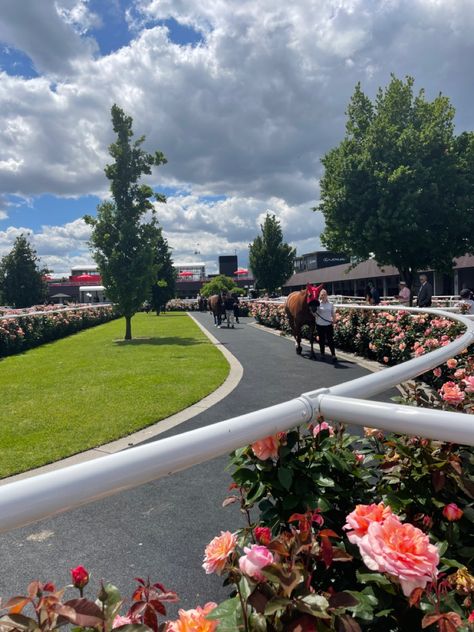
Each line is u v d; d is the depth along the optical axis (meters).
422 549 1.02
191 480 3.90
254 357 11.37
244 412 6.10
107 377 8.80
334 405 1.49
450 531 1.52
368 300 20.61
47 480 0.90
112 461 1.00
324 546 1.12
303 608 0.98
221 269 83.31
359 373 8.89
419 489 1.66
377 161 24.58
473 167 24.47
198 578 2.61
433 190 23.48
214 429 1.23
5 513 0.83
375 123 24.94
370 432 2.23
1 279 36.59
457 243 25.39
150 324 27.44
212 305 23.98
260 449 1.55
